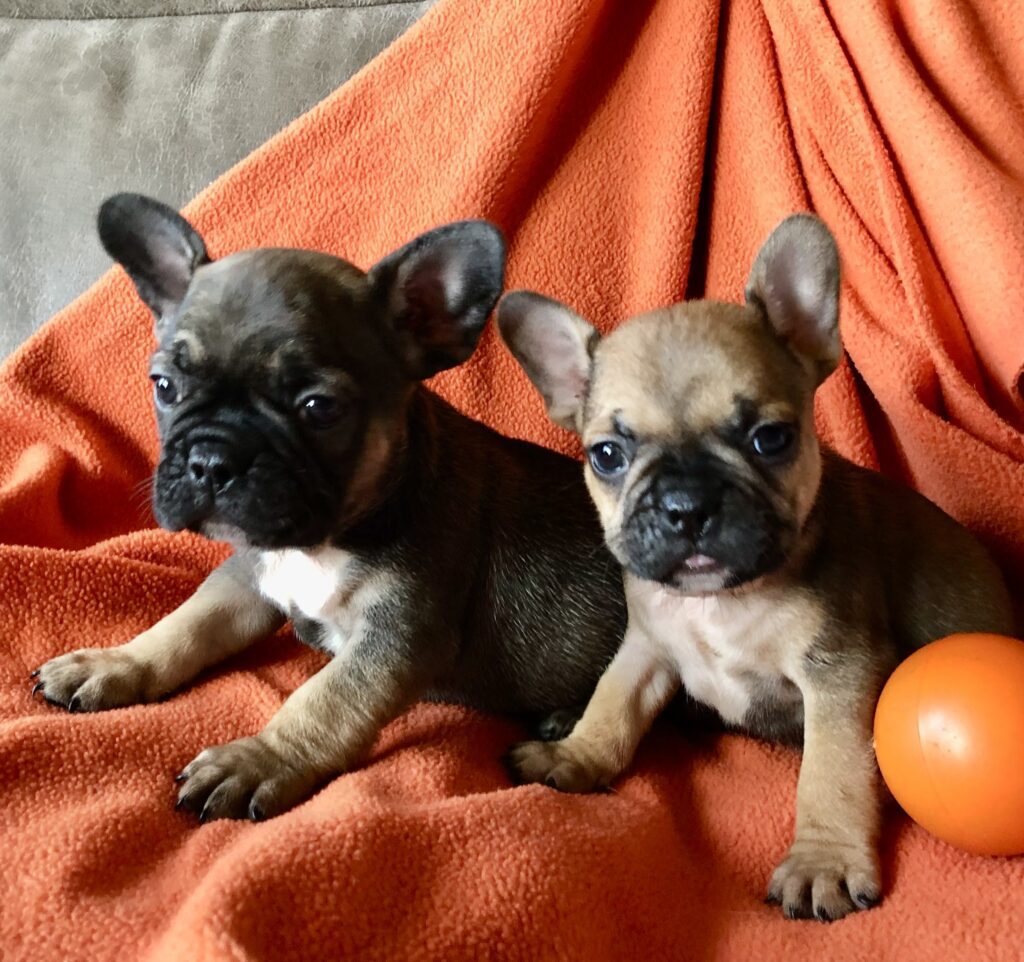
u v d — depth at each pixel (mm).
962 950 237
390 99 442
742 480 297
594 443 326
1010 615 344
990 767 250
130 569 378
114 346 445
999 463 356
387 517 332
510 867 239
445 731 334
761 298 329
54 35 501
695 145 419
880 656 312
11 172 483
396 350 339
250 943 206
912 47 390
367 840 237
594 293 437
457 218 428
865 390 404
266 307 310
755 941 248
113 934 220
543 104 426
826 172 399
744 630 317
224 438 295
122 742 291
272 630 373
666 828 284
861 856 270
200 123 472
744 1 414
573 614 368
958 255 368
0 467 439
